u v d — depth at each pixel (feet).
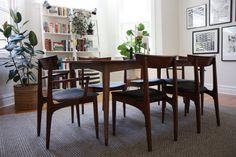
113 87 8.29
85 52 15.53
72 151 5.61
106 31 16.78
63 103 5.85
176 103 6.16
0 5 11.39
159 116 8.78
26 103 10.68
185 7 15.44
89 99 6.25
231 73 13.03
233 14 12.67
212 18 13.78
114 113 6.68
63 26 14.30
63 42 14.28
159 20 15.19
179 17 15.93
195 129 7.11
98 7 16.25
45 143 6.18
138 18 15.98
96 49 15.80
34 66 11.07
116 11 16.25
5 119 8.80
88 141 6.28
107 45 16.85
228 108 9.75
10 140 6.46
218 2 13.35
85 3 15.60
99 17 16.35
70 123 8.05
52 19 14.32
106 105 5.82
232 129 7.03
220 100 11.50
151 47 15.57
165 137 6.48
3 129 7.50
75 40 14.61
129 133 6.89
